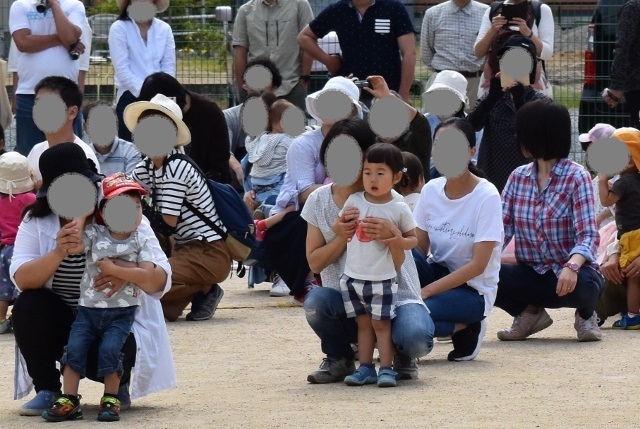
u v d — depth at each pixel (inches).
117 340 459.8
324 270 526.3
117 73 965.8
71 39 949.8
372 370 522.3
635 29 920.3
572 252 607.8
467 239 567.2
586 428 433.4
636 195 671.8
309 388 518.3
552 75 1125.7
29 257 470.0
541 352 597.9
